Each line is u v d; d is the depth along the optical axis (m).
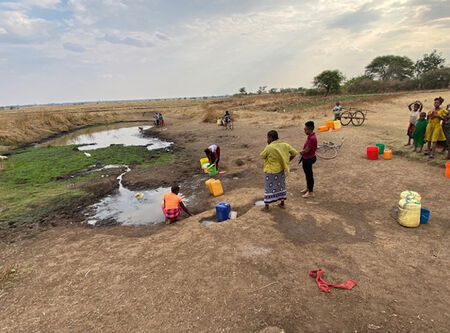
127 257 4.98
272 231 5.38
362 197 6.92
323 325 3.20
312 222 5.71
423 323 3.17
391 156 9.95
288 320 3.28
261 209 6.44
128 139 22.69
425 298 3.55
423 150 9.93
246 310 3.46
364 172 8.62
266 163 6.08
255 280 4.00
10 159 15.43
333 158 10.39
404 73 63.38
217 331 3.20
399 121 17.12
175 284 4.05
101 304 3.79
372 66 67.50
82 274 4.57
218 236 5.31
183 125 28.02
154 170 11.93
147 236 6.09
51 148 18.86
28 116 30.38
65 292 4.15
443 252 4.48
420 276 3.96
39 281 4.52
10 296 4.19
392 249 4.64
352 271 4.13
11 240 6.36
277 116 26.03
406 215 5.27
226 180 9.75
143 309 3.63
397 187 7.29
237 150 13.98
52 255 5.43
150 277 4.28
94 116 37.53
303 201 6.96
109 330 3.34
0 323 3.61
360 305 3.48
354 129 15.28
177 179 10.55
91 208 8.30
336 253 4.62
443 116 8.59
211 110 30.75
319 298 3.61
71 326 3.46
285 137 15.18
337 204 6.67
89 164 13.71
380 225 5.51
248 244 4.95
